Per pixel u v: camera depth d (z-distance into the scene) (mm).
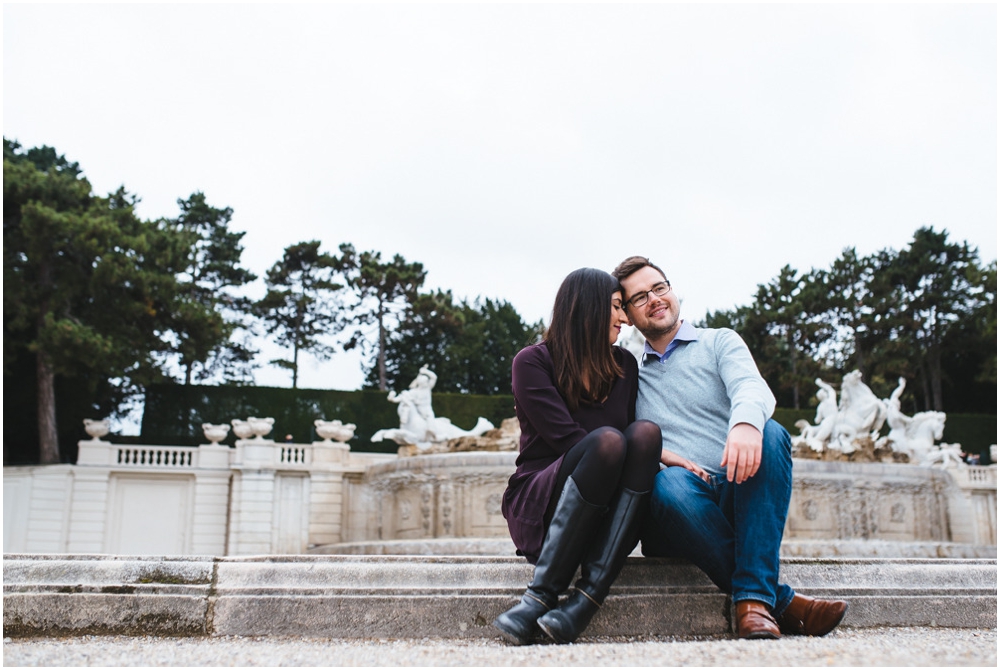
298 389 32969
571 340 3674
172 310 30141
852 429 21500
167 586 3705
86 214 27859
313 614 3645
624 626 3645
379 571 3836
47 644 3332
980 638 3463
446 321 48500
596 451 3299
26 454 31719
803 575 4160
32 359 31375
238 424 24594
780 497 3502
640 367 4164
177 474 25156
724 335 3992
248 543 23672
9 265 28547
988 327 43000
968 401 46969
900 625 4062
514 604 3658
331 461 24812
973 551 15344
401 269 49312
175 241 31219
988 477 27531
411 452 21719
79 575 3762
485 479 17312
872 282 48062
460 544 14406
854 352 48562
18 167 28969
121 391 34969
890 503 17703
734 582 3473
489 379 51750
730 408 3949
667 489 3621
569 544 3305
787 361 47656
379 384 50312
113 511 24719
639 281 4062
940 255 47938
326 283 48281
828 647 2908
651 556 3896
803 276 50219
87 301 30031
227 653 3049
